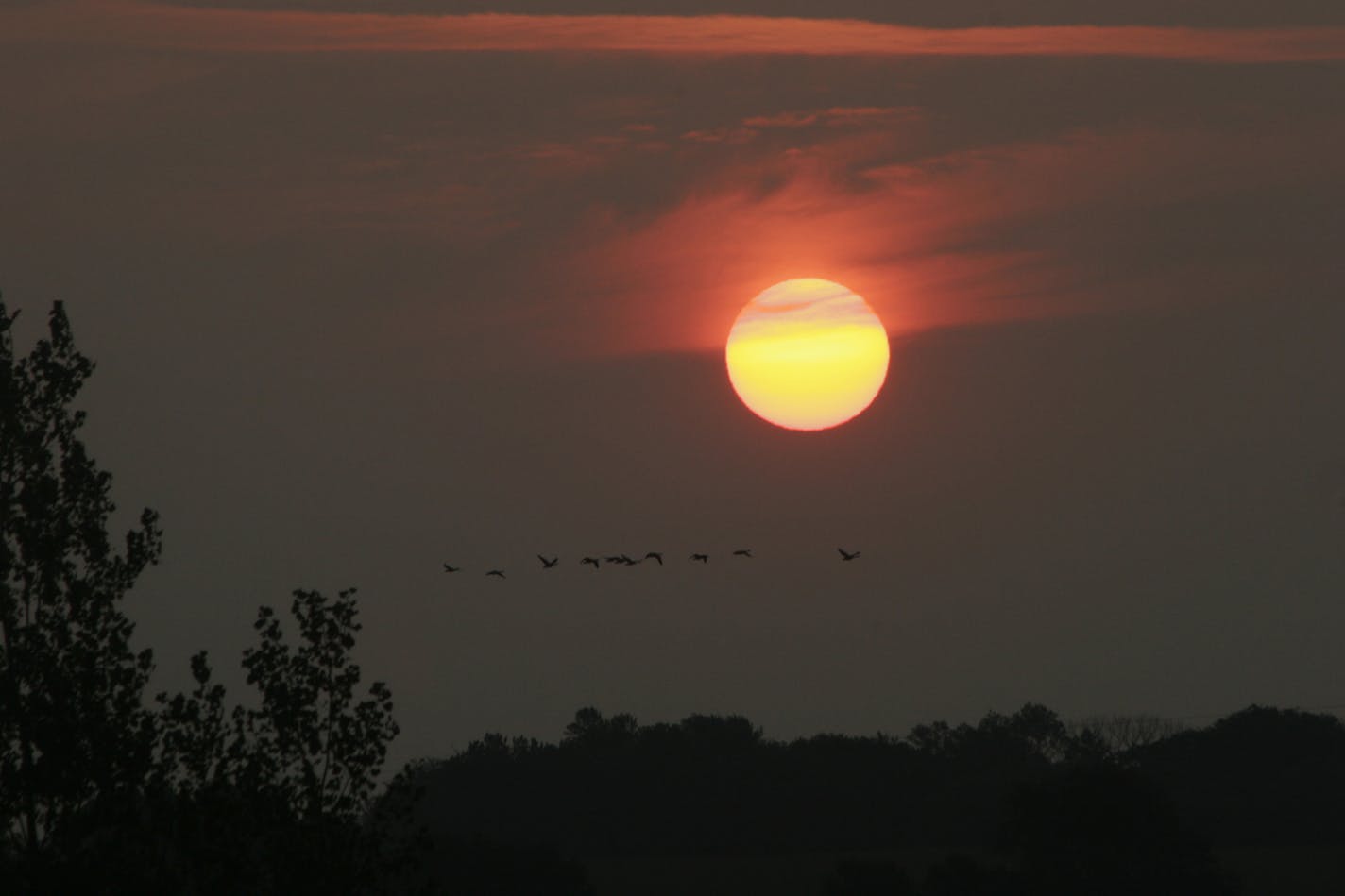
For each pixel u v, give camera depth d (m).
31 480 136.62
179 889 132.62
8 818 132.38
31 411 138.00
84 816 133.12
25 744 132.88
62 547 136.00
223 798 135.12
